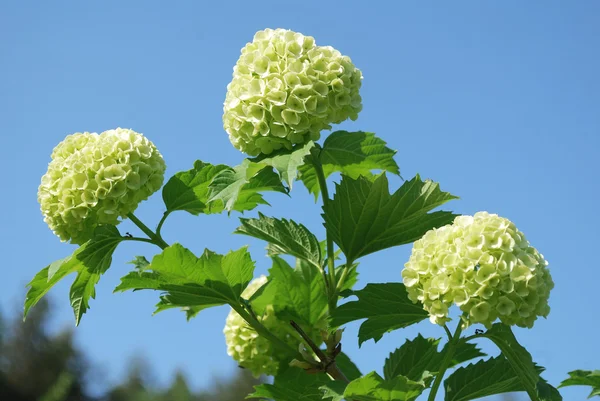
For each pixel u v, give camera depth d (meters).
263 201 0.82
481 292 0.70
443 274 0.70
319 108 0.75
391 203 0.76
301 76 0.75
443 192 0.76
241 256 0.75
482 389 0.74
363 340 0.75
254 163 0.74
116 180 0.78
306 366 0.77
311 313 0.84
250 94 0.75
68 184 0.78
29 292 0.78
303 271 0.83
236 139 0.76
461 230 0.71
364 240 0.78
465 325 0.71
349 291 0.77
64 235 0.79
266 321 0.85
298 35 0.76
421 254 0.71
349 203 0.77
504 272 0.69
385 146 0.80
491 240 0.70
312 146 0.74
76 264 0.78
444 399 0.74
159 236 0.80
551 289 0.71
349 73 0.77
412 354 0.77
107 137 0.80
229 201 0.73
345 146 0.79
